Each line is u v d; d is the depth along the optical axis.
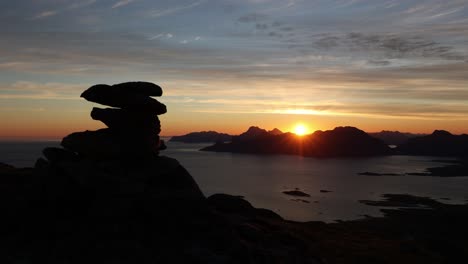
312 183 197.12
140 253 21.61
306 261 24.95
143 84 30.56
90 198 25.81
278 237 27.25
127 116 29.80
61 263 20.45
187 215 25.14
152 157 30.59
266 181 199.50
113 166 28.06
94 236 22.72
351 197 150.50
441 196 161.88
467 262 42.19
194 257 21.78
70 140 29.28
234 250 22.97
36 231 23.19
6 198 26.55
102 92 28.91
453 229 82.56
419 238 56.03
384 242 37.09
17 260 20.36
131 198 25.42
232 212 33.03
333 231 39.56
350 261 28.08
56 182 26.52
